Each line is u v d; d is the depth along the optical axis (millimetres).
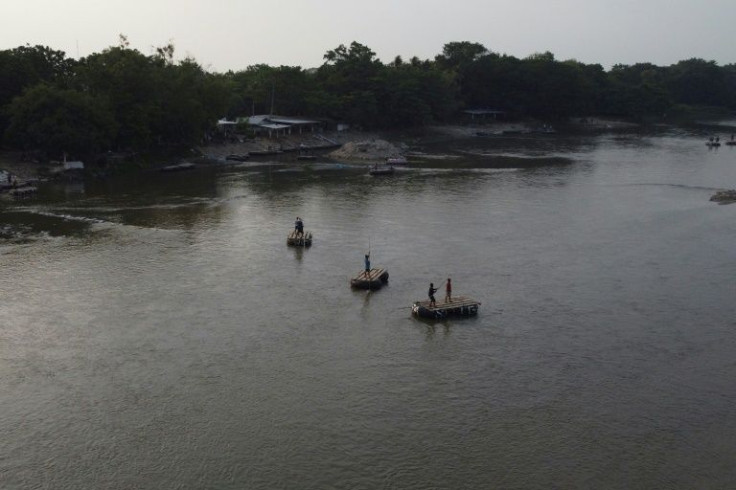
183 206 109812
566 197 121250
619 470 38438
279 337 56031
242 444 40750
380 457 39625
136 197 117562
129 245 84125
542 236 91062
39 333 56344
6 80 142375
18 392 46562
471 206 112438
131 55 159500
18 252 80125
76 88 155125
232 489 36719
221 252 81438
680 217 102938
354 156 176250
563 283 70562
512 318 60656
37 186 125750
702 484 37281
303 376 49188
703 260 79125
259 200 116312
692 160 175750
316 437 41531
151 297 65125
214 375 49188
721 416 44094
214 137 184875
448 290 62156
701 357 52656
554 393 47000
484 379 48969
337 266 76125
